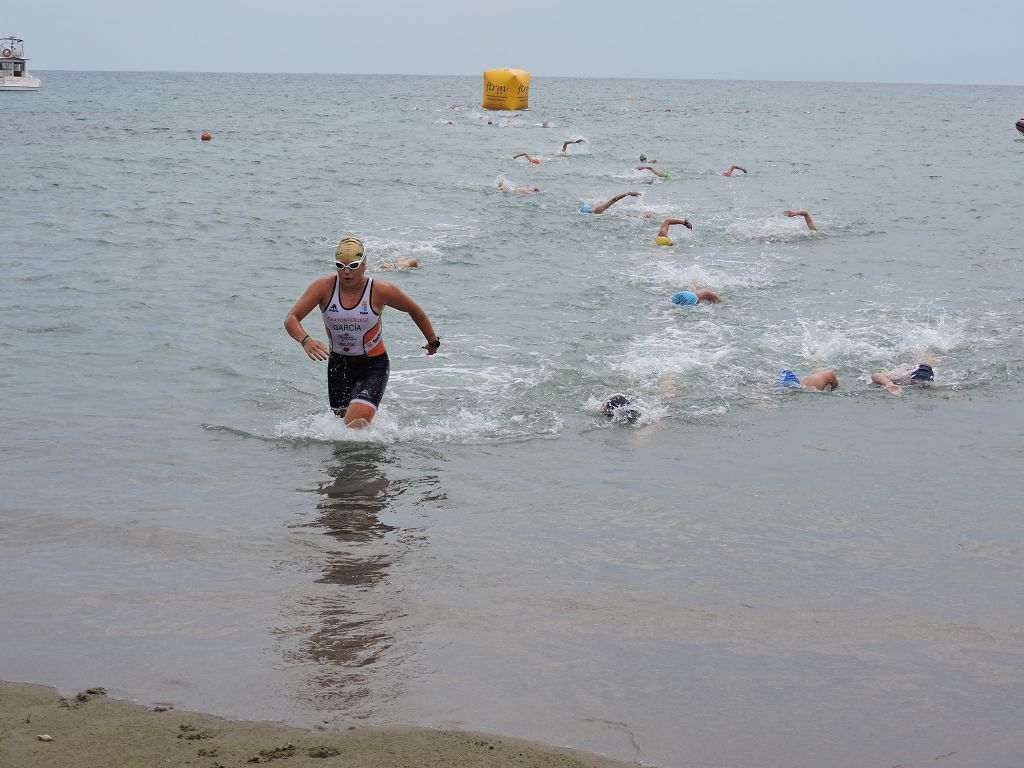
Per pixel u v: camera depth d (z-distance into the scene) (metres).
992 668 4.27
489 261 15.53
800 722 3.79
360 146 37.88
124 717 3.66
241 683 3.98
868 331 11.45
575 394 8.98
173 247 15.96
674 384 9.32
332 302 7.71
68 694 3.86
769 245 17.47
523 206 21.94
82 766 3.26
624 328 11.53
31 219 18.19
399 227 18.62
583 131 50.88
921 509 6.27
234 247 16.16
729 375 9.67
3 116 53.00
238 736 3.53
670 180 28.16
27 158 29.73
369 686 3.98
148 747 3.42
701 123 61.28
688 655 4.32
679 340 10.98
